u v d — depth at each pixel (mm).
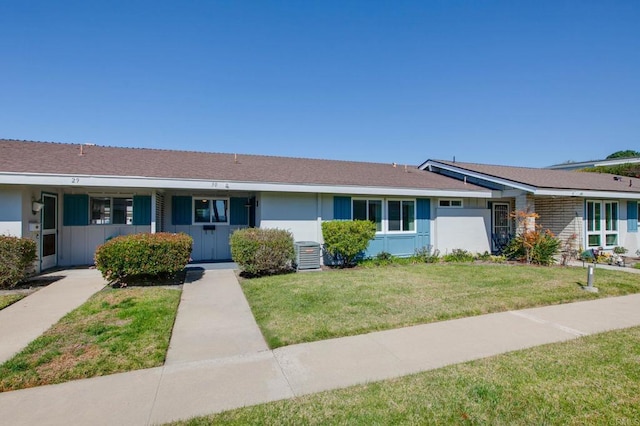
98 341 4312
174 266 7684
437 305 6000
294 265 10203
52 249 9805
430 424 2617
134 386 3252
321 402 2938
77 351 4004
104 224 10477
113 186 8703
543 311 5852
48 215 9617
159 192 10742
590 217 13336
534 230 11914
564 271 9695
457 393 3074
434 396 3025
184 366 3699
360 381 3344
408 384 3254
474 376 3414
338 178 11750
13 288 7273
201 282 8109
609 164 30094
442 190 12164
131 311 5559
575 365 3660
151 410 2832
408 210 12586
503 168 15742
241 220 12188
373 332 4758
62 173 8273
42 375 3436
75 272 9141
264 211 10766
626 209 14461
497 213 14859
